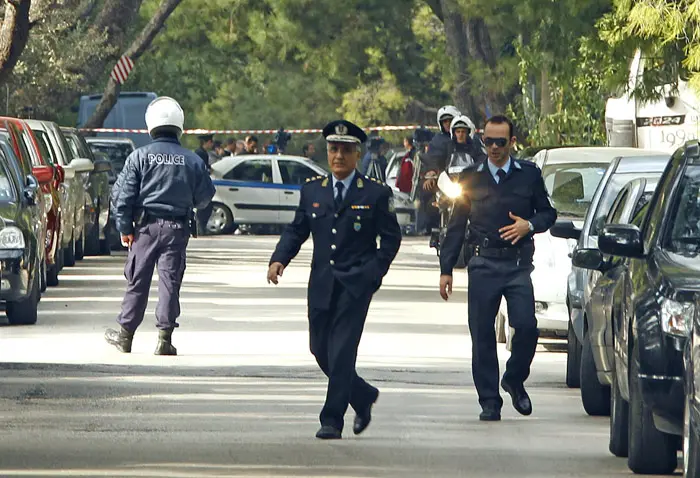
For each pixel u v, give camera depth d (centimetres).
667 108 6844
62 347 4209
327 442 2850
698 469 2248
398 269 7350
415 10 15225
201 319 4975
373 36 14138
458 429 3036
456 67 11394
